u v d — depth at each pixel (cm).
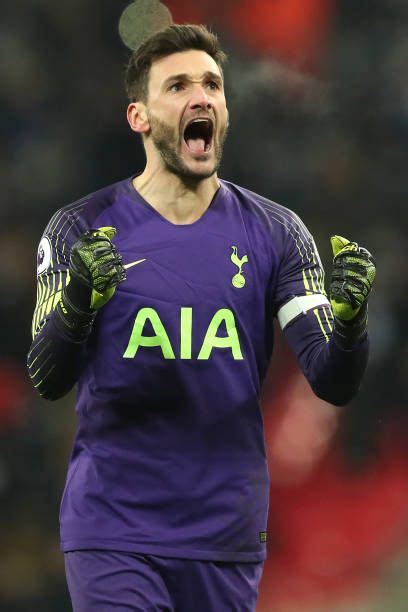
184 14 2769
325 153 2897
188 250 1027
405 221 2944
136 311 1006
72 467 1038
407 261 2897
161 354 1001
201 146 1028
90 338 1017
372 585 2364
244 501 1012
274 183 2877
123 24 1171
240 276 1030
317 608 2352
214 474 1005
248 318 1031
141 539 991
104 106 2970
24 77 2967
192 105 1016
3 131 2952
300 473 2505
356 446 2583
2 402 2614
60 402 2588
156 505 998
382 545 2406
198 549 995
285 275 1053
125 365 1002
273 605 2367
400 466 2558
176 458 1001
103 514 1001
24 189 2905
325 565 2389
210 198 1052
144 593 980
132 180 1065
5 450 2523
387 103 2905
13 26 2998
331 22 2886
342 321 954
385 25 2952
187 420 1004
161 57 1038
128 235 1034
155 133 1034
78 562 1005
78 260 936
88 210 1053
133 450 1004
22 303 2802
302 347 1036
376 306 2819
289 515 2450
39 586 2430
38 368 995
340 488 2495
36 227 2894
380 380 2728
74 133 2962
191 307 1012
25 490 2497
